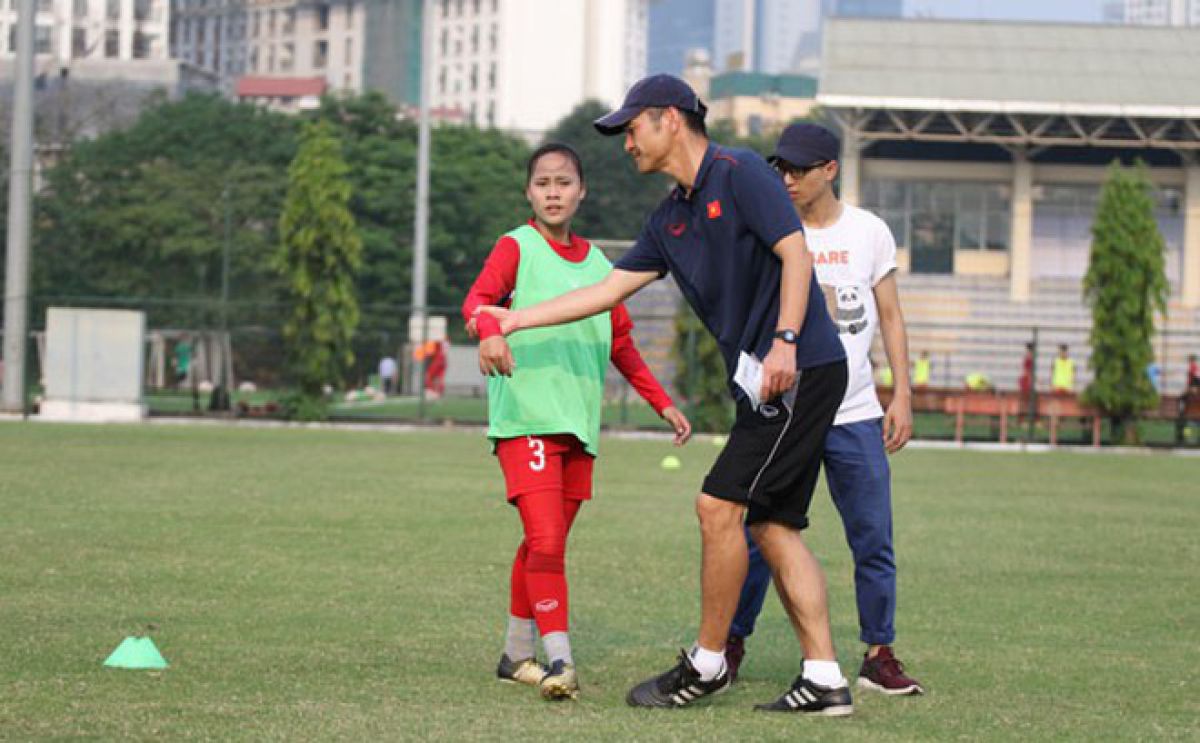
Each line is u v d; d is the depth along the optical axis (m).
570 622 9.91
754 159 7.19
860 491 8.12
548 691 7.37
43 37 136.50
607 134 7.24
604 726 6.72
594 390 8.15
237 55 186.38
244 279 73.06
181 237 71.56
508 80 181.75
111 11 140.50
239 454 25.12
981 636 9.75
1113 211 36.25
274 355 56.00
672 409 8.50
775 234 7.05
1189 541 15.76
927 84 56.69
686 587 11.58
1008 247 60.75
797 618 7.30
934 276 60.38
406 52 176.75
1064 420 40.31
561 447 8.00
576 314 7.50
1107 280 36.19
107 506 16.20
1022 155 59.75
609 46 185.25
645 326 54.41
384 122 83.25
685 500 18.97
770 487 7.19
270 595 10.55
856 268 8.55
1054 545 15.12
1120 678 8.32
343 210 37.34
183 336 58.78
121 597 10.24
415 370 45.94
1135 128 56.62
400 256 76.50
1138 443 36.47
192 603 10.09
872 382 8.36
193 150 80.44
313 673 7.82
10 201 36.28
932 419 44.19
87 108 97.38
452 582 11.40
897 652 9.10
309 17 180.62
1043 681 8.21
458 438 32.12
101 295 71.69
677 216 7.29
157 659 7.92
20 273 36.31
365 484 19.83
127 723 6.46
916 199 60.84
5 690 7.12
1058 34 60.03
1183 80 57.62
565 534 7.87
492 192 81.25
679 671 7.35
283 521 15.24
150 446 26.34
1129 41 59.69
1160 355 58.22
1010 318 59.56
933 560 13.74
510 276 8.16
